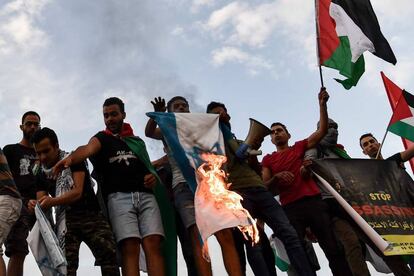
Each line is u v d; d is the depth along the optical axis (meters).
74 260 5.18
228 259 5.14
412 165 7.90
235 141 6.24
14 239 6.25
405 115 7.75
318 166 6.46
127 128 6.02
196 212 5.27
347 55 7.21
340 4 7.47
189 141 5.82
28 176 6.74
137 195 5.58
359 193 6.37
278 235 5.96
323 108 6.73
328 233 6.21
